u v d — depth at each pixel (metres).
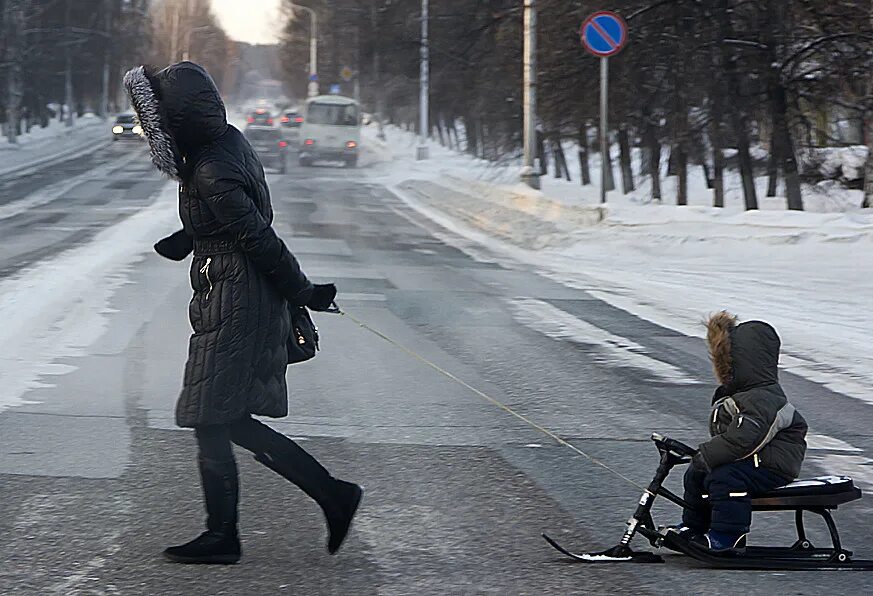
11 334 30.94
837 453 21.28
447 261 54.12
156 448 20.45
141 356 28.78
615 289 44.19
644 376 28.06
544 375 27.95
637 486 18.53
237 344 13.89
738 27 64.12
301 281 14.16
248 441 14.57
